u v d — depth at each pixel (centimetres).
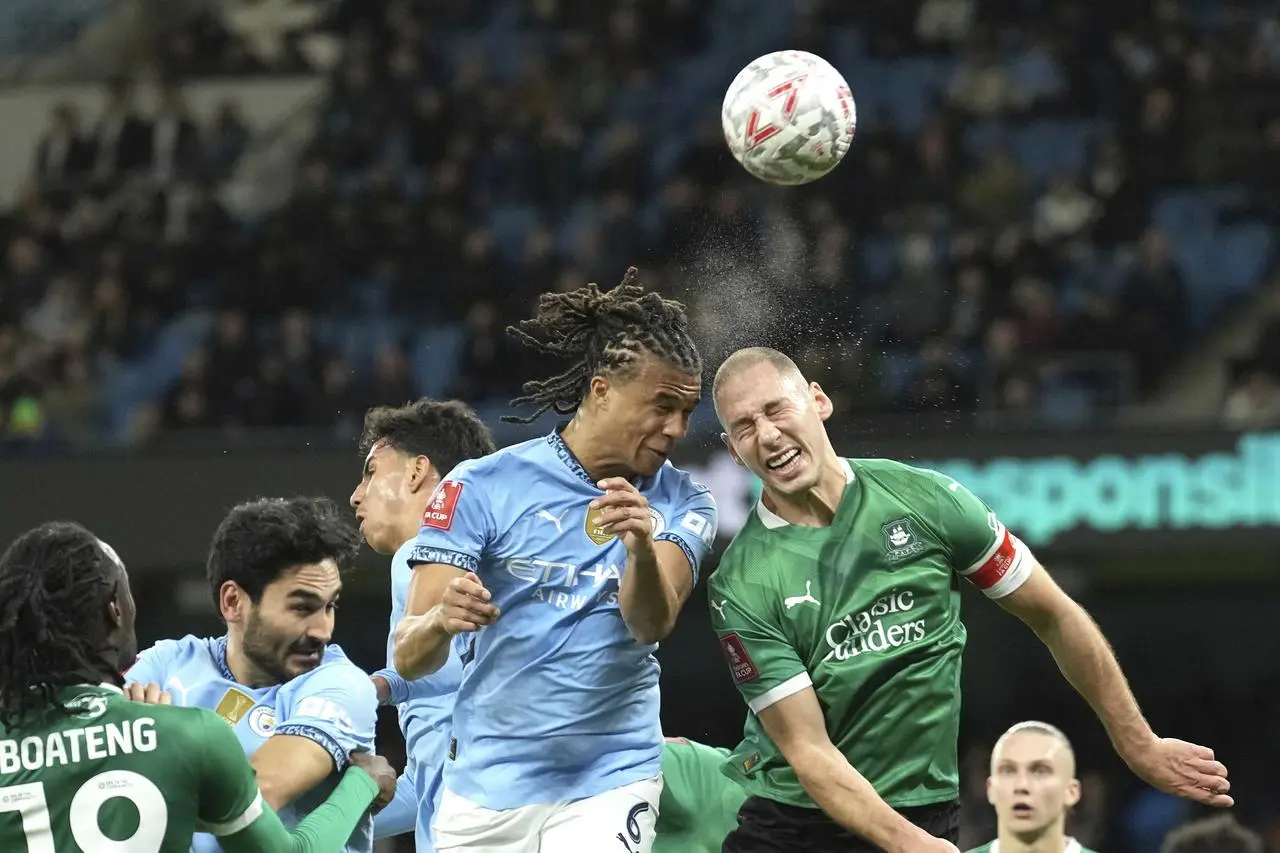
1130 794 4912
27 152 6556
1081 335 4922
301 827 1391
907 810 1581
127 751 1255
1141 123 5769
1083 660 1639
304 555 1527
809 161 1769
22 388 5225
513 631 1581
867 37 6241
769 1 6338
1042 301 4972
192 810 1270
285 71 6619
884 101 6094
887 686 1565
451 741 1683
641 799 1616
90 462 4456
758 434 1546
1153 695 5194
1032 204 5491
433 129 6053
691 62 6259
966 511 1596
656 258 5303
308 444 4497
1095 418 4325
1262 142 5622
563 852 1588
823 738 1552
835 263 5166
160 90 6444
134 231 5772
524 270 5341
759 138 1766
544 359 5109
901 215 5447
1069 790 2355
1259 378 4772
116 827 1243
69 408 5206
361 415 4956
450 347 5378
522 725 1597
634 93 6141
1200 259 5428
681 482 1622
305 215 5669
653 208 5678
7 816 1242
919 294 5094
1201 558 4788
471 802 1623
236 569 1518
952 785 1605
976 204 5469
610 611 1577
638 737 1630
